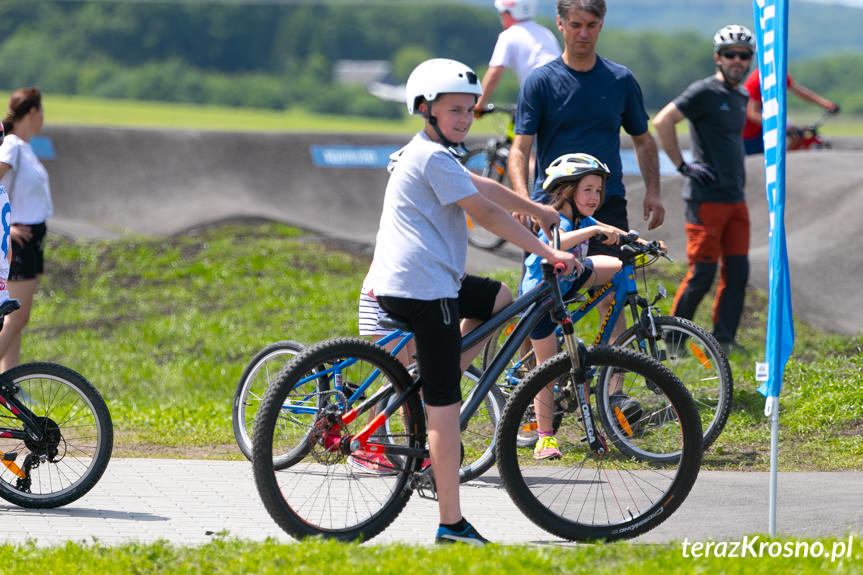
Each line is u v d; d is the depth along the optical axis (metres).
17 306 20.44
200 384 34.69
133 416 29.31
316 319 40.44
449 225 16.69
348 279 45.72
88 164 56.81
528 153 25.61
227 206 54.62
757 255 43.47
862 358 31.02
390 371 17.23
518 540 18.05
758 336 37.59
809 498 20.30
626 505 18.52
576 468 20.98
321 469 19.28
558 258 17.20
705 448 24.11
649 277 43.00
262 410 16.61
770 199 17.44
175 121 139.38
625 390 22.12
